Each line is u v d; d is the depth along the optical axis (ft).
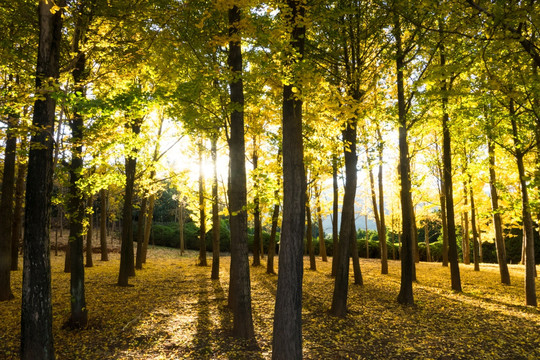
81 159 22.22
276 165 30.19
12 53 18.65
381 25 27.81
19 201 48.03
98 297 31.76
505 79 18.43
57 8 13.55
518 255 97.40
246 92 26.68
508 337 22.52
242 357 18.26
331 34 26.86
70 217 22.48
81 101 14.28
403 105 32.73
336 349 20.04
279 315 14.87
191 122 25.88
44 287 14.64
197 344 19.94
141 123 38.63
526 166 40.29
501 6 13.57
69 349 18.93
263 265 61.93
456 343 21.35
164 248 113.09
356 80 27.02
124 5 19.03
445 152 40.06
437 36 21.90
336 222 49.90
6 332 21.20
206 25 23.38
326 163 33.37
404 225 32.35
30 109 23.65
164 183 50.60
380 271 56.54
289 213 15.20
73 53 18.45
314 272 54.03
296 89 14.69
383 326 24.61
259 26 16.30
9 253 30.37
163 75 24.50
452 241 39.50
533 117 21.30
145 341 20.35
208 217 61.52
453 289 38.81
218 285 39.45
